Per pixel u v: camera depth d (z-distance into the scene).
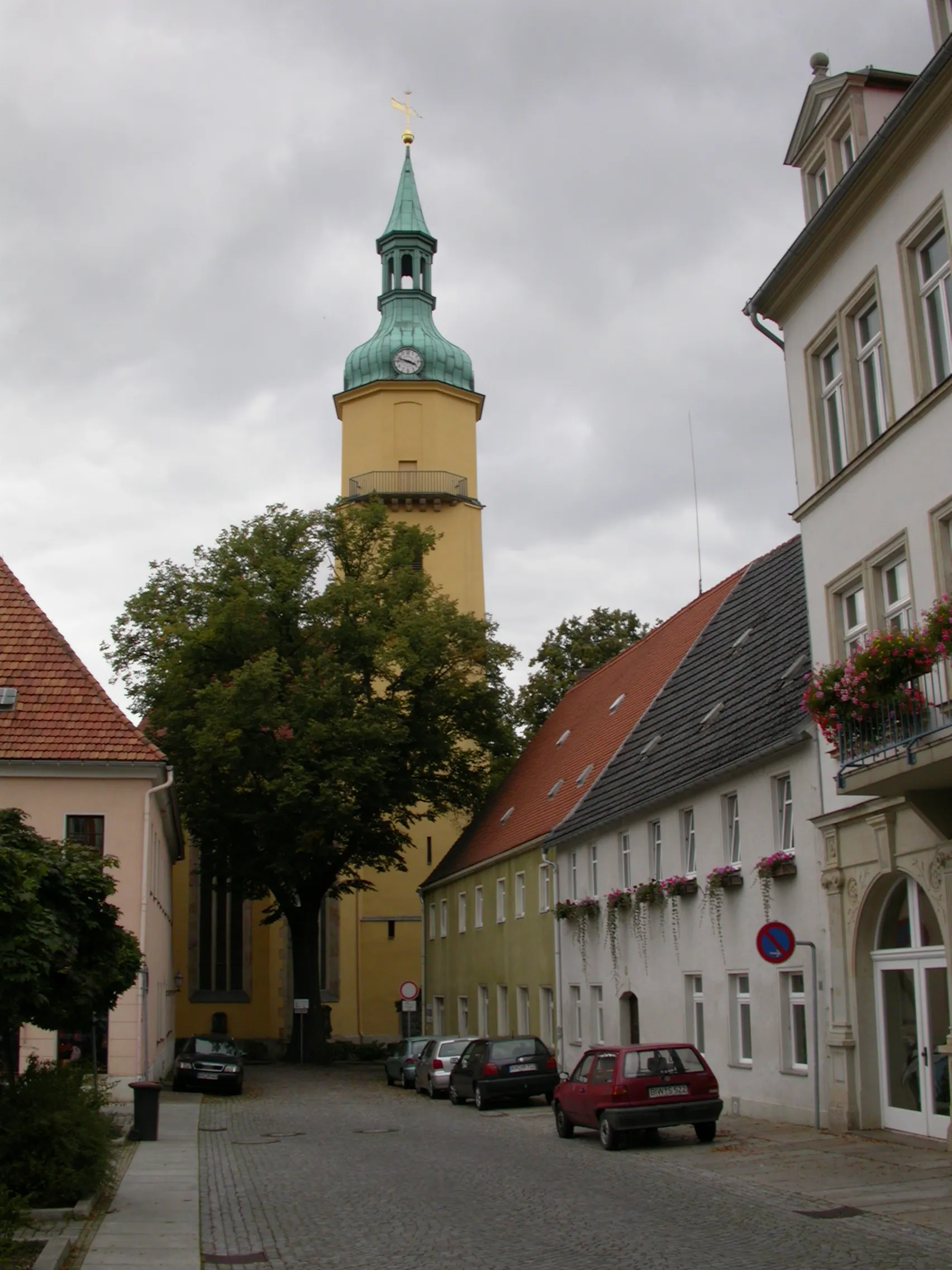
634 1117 19.09
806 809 21.34
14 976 12.88
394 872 56.78
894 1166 16.02
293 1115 27.06
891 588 18.48
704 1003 25.38
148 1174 17.58
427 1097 32.44
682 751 27.94
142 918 29.69
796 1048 21.75
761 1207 13.64
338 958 56.25
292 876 44.09
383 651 43.66
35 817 29.92
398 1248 12.10
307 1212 14.33
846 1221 12.70
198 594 46.53
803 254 20.33
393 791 45.53
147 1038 30.33
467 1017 44.72
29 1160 14.23
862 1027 19.38
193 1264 11.66
